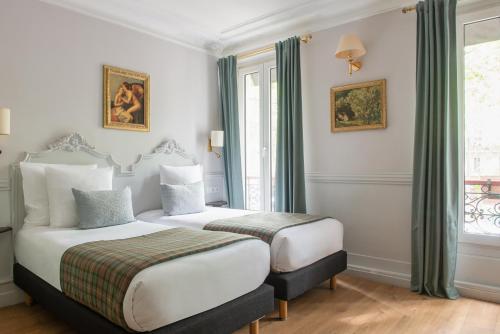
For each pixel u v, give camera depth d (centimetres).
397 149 322
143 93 373
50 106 303
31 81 292
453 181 282
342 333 227
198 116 433
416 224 299
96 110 335
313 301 280
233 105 441
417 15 296
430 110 286
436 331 229
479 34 287
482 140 286
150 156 378
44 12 299
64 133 312
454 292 284
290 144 376
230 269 196
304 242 261
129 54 361
